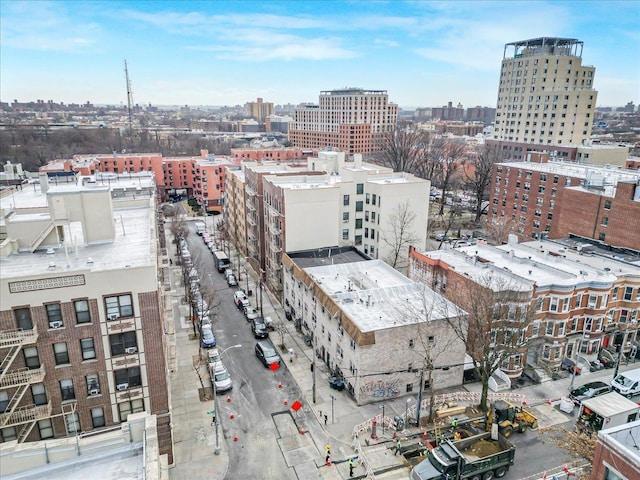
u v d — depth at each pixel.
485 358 37.69
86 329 28.12
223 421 38.00
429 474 30.06
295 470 32.62
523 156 146.00
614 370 45.97
